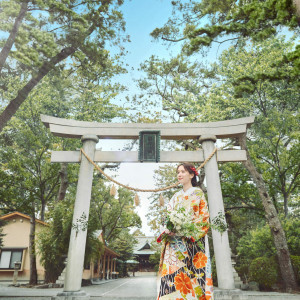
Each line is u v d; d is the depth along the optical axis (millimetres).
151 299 5422
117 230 27625
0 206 13688
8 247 16734
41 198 13203
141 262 42062
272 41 12508
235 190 12297
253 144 12383
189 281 1852
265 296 5805
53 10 4523
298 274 8758
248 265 10688
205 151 7047
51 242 10688
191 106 15047
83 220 6176
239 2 5914
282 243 9055
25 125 9508
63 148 13039
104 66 6754
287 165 11383
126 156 6988
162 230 2021
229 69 13250
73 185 17984
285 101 12734
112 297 5504
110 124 7285
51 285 10320
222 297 5473
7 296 5867
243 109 12617
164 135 7215
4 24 4043
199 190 2195
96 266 17719
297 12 4047
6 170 11398
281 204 13711
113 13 5695
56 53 4648
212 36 5547
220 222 6086
